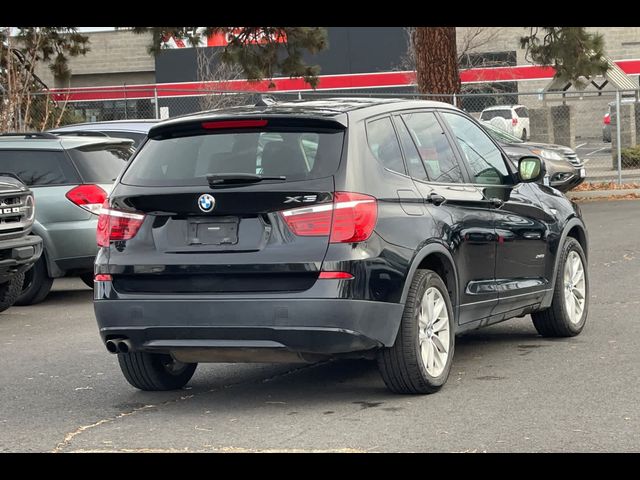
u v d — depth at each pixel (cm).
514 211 835
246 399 729
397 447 586
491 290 793
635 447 571
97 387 789
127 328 683
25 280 1245
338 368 828
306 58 4822
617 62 4922
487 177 823
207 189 670
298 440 609
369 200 667
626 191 2494
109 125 1495
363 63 4775
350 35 4775
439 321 723
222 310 659
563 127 3016
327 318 648
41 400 748
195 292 670
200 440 619
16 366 880
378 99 760
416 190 718
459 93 2519
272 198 659
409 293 690
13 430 660
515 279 834
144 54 5884
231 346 662
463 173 788
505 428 618
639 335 909
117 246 693
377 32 4756
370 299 659
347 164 667
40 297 1256
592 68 2617
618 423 621
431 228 716
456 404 683
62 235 1234
